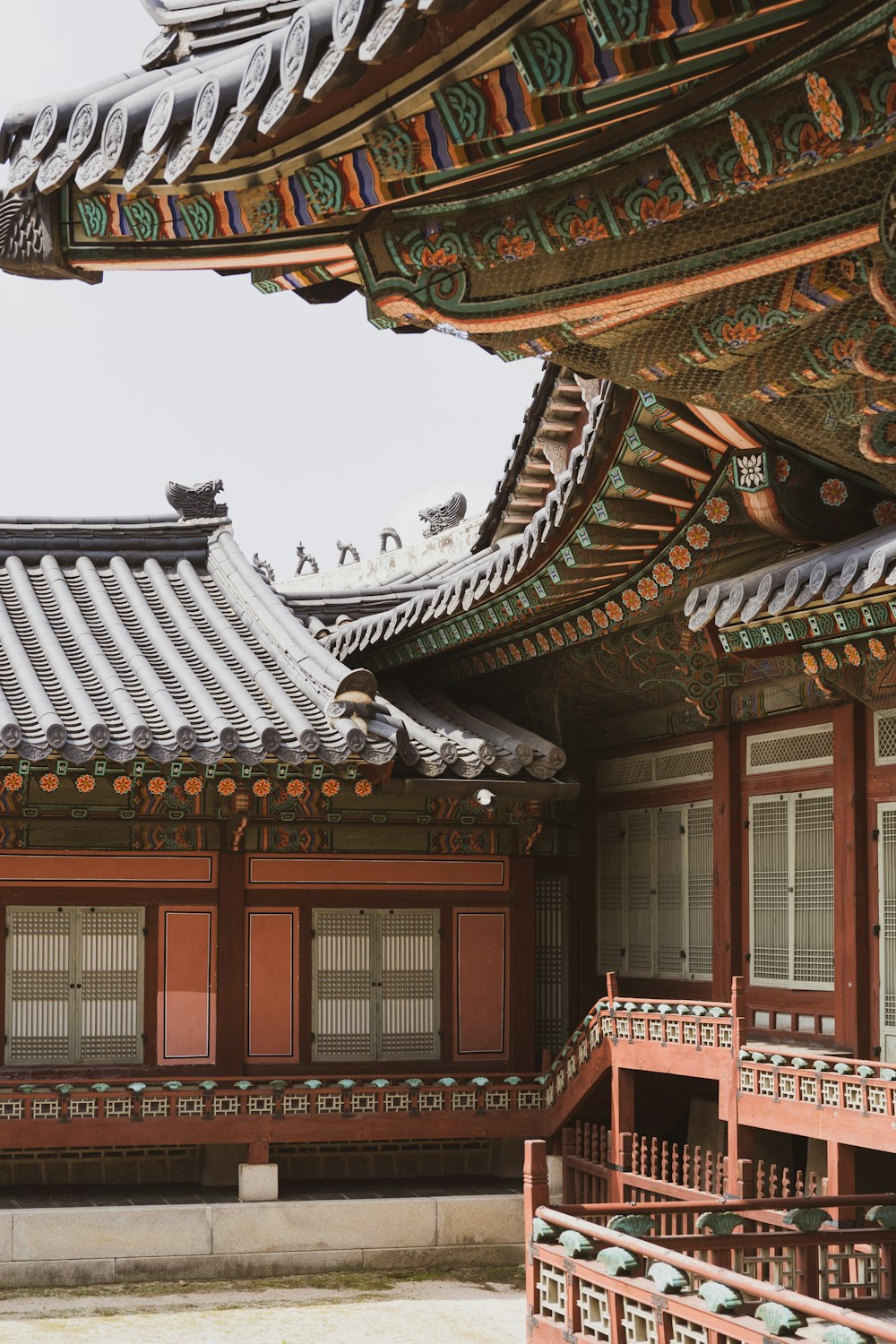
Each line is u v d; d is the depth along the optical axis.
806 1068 13.23
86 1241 16.09
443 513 28.75
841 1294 11.68
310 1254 16.77
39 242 7.26
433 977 19.56
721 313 8.05
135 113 6.43
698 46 5.82
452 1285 16.23
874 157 6.58
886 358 8.41
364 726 17.75
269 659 19.72
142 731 16.61
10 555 21.39
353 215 7.30
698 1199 14.69
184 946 18.55
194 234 7.19
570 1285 9.77
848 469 12.46
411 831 19.67
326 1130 17.30
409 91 6.20
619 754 20.31
